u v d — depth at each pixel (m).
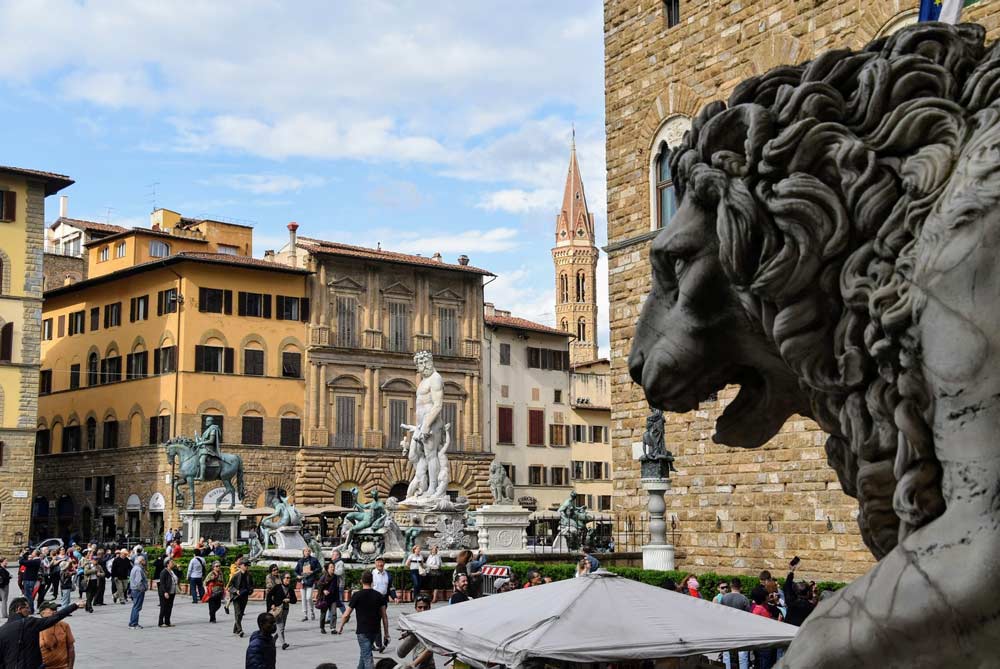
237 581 27.80
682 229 2.73
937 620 1.90
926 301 2.10
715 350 2.78
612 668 12.12
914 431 2.17
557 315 174.88
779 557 24.11
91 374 79.69
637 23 29.75
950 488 2.02
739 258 2.55
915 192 2.24
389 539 36.19
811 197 2.40
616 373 29.91
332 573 27.34
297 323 76.44
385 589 23.75
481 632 10.54
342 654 23.22
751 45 25.81
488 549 36.75
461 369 82.25
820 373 2.49
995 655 1.87
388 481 77.69
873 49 2.61
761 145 2.54
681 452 27.14
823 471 23.25
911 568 1.98
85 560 36.19
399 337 80.12
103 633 28.25
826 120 2.51
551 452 87.62
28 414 66.25
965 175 2.09
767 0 25.41
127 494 74.31
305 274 76.50
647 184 29.09
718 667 13.93
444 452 38.69
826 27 23.80
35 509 82.19
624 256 29.88
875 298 2.24
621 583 11.17
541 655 9.48
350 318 78.38
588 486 89.62
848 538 22.53
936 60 2.46
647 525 28.16
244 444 73.06
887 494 2.39
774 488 24.42
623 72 30.19
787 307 2.47
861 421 2.41
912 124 2.31
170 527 70.19
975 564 1.88
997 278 1.98
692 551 26.50
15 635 14.84
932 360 2.06
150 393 73.75
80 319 81.62
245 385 73.81
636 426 28.94
